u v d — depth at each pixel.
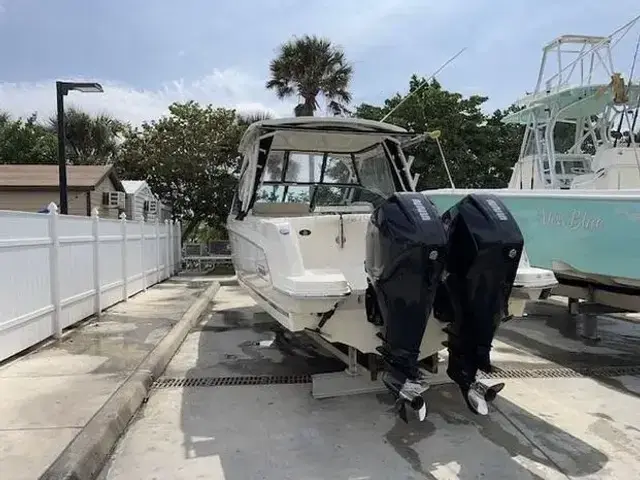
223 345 6.31
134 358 5.21
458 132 18.42
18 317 5.29
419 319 3.29
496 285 3.44
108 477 3.05
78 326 6.85
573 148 8.91
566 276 6.21
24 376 4.59
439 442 3.51
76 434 3.34
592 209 5.59
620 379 4.92
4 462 2.96
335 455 3.33
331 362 5.52
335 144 6.19
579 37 8.56
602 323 7.61
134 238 9.99
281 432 3.69
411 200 3.34
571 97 8.33
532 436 3.62
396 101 18.69
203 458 3.28
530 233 6.45
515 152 18.97
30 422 3.55
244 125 20.47
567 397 4.41
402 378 3.27
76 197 13.80
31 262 5.56
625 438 3.60
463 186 18.27
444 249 3.19
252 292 5.50
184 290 10.96
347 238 4.56
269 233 4.25
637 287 5.55
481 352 3.53
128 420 3.84
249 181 5.86
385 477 3.05
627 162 7.14
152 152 19.47
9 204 13.74
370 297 3.67
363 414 4.00
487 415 3.95
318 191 6.58
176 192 19.95
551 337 6.64
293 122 5.34
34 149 25.44
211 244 17.92
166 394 4.50
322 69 22.81
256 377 4.98
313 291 3.57
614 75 7.36
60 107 10.20
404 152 6.20
